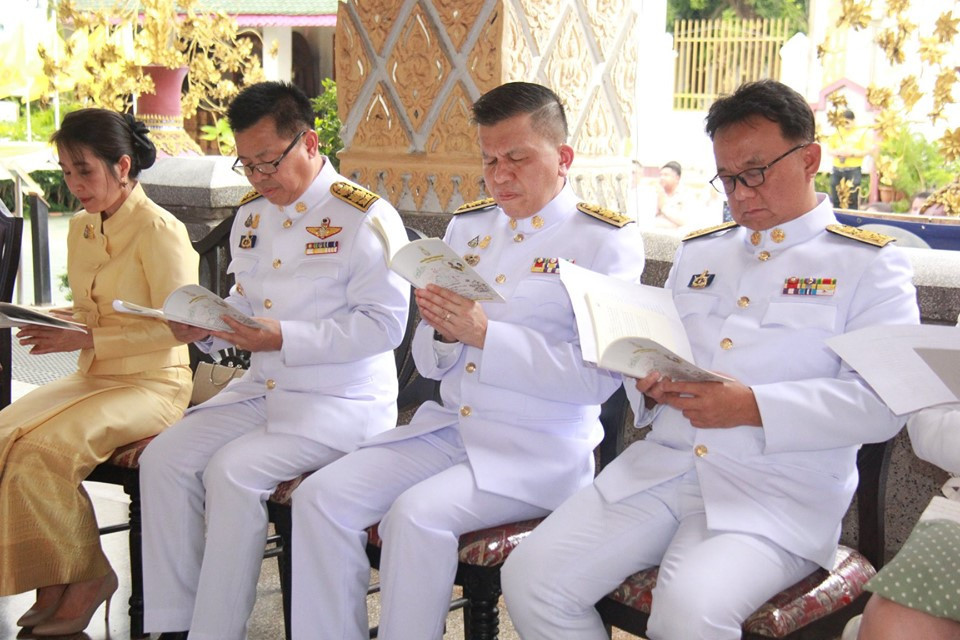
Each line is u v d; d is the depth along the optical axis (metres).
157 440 2.67
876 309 1.99
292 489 2.52
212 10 4.68
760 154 2.03
